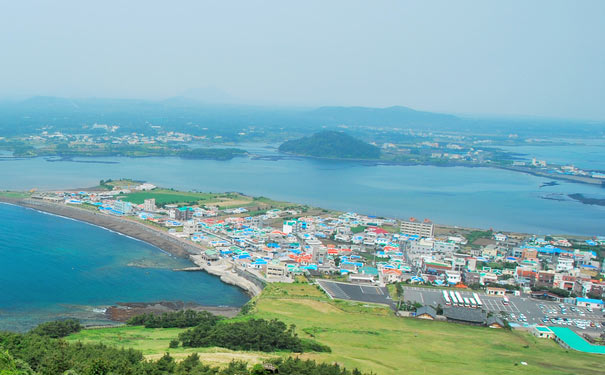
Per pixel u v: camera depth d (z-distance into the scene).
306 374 148.62
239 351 176.38
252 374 143.88
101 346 167.12
